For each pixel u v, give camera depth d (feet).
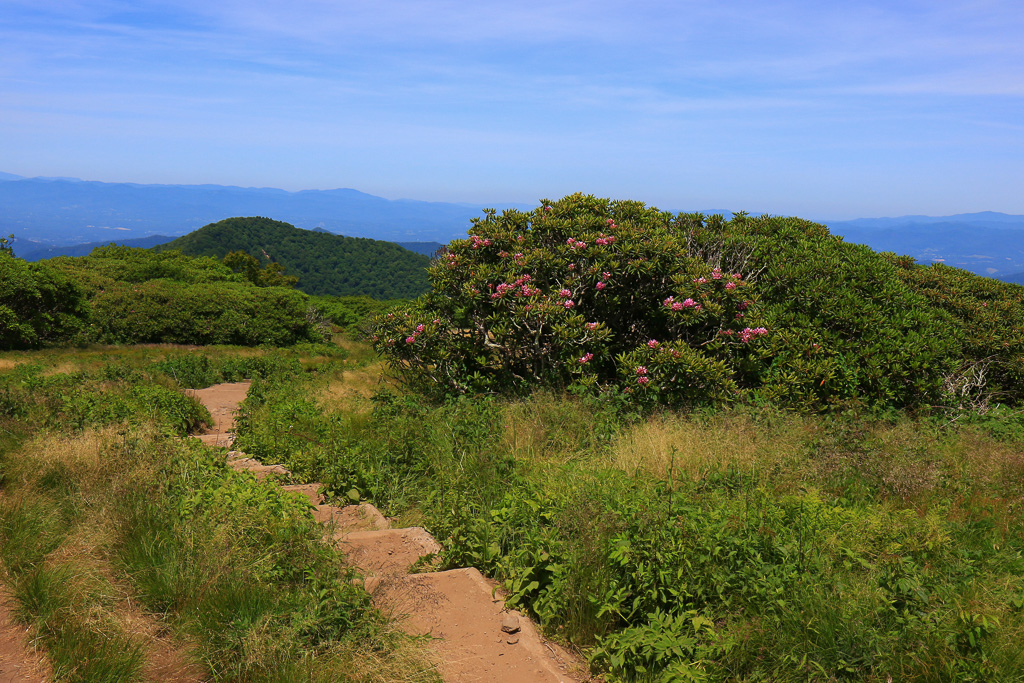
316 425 27.50
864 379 26.12
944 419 24.88
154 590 11.23
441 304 32.48
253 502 13.94
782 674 9.53
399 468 20.71
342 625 10.60
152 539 12.75
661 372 25.44
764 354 26.45
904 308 29.40
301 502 14.43
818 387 25.84
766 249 31.99
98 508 14.46
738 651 9.84
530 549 13.12
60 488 16.07
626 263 28.94
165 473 16.47
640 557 11.71
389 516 18.35
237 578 11.27
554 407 24.04
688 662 9.96
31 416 22.67
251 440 26.76
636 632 10.52
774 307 28.71
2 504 14.69
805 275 29.45
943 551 12.39
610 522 12.67
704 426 21.31
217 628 10.19
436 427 22.81
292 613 10.41
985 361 29.63
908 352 26.55
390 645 10.32
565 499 14.61
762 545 11.87
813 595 10.37
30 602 10.87
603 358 28.86
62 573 11.54
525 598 12.54
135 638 10.19
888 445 19.81
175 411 30.45
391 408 27.25
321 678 9.24
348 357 95.25
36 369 53.01
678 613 11.08
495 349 30.14
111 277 127.24
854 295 28.45
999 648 9.51
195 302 110.01
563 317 28.27
